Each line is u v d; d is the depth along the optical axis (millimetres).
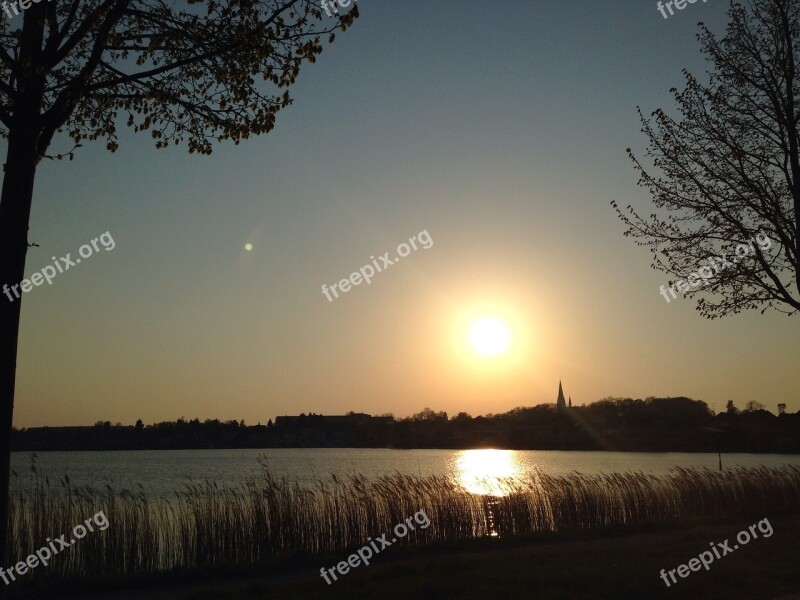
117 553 16812
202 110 11773
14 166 9469
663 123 18562
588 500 24609
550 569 14195
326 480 26156
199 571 16531
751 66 18031
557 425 100000
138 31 11141
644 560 15266
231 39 10711
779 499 28484
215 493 19141
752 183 17703
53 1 10102
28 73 9570
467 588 12406
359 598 11828
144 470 49188
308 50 11219
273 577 16094
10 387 8930
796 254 17469
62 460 66188
